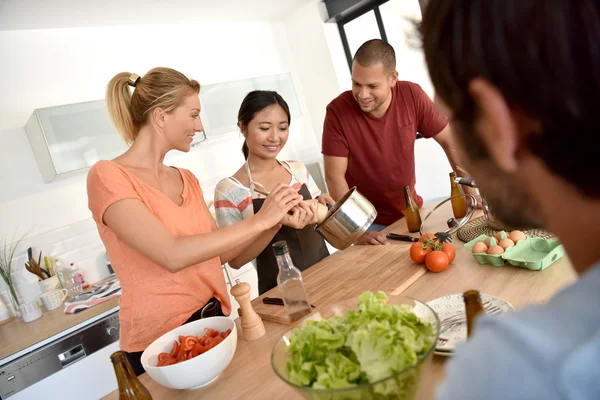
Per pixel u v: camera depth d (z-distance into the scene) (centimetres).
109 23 307
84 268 283
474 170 36
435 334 61
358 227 127
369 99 189
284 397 82
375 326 60
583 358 25
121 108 129
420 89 207
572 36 26
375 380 57
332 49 406
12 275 259
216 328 106
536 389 25
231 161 374
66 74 290
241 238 116
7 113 264
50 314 237
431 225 166
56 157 250
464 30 30
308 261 177
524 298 93
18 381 203
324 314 80
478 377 28
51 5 253
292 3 385
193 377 88
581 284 29
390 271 127
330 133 212
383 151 205
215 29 377
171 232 126
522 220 35
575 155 28
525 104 29
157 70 128
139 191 120
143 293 124
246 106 166
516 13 28
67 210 279
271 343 105
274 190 122
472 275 112
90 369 224
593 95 26
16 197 262
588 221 30
